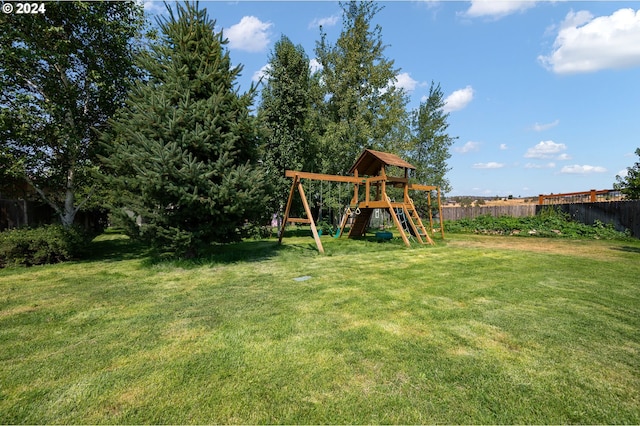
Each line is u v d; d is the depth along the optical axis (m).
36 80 8.75
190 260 7.62
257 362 2.73
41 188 9.70
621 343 3.14
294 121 15.55
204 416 2.06
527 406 2.17
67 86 8.98
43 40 8.48
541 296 4.74
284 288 5.24
